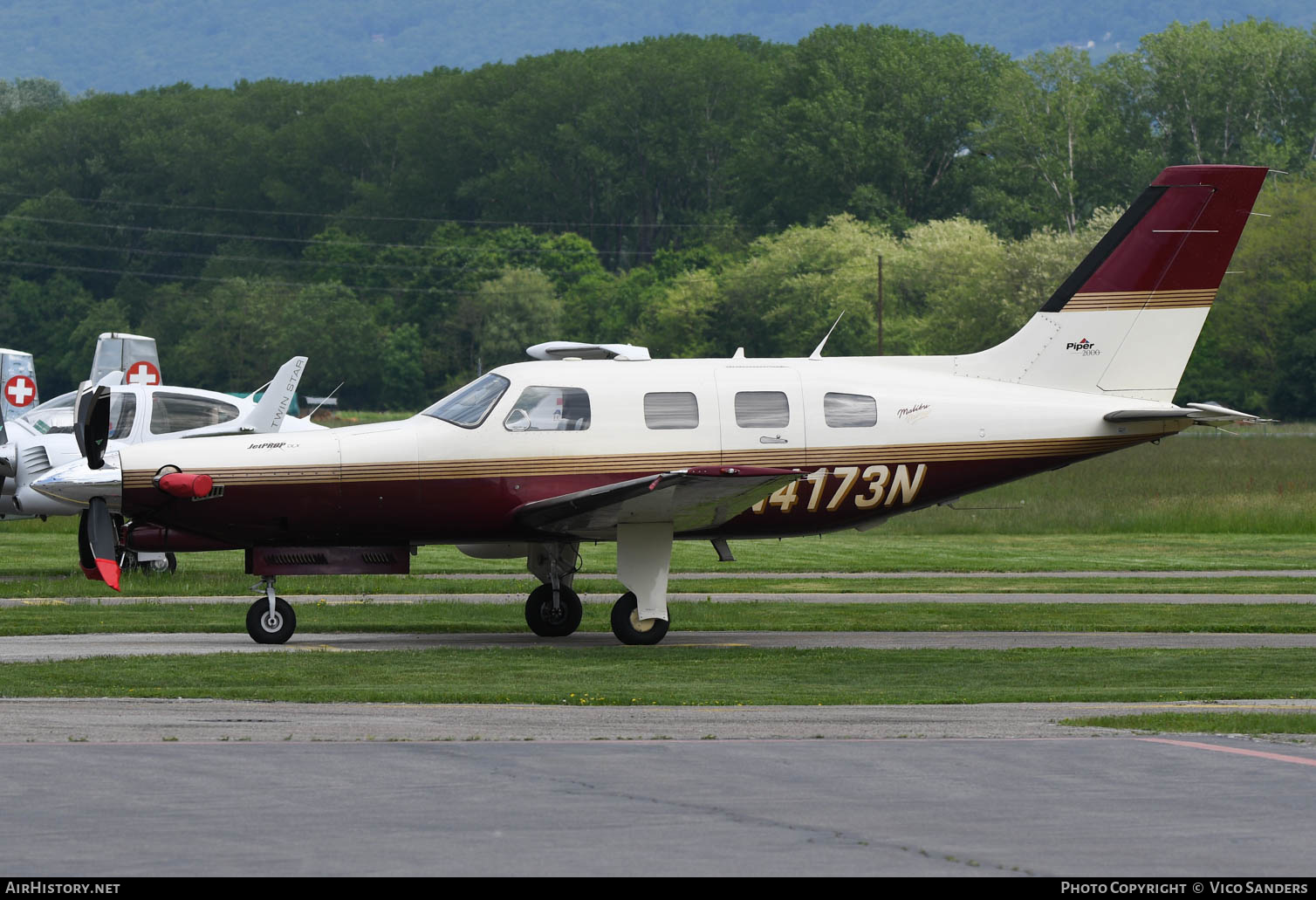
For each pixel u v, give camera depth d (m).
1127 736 32.88
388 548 54.69
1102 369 58.53
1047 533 106.19
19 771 28.66
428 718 35.44
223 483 52.44
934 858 22.69
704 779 28.17
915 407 56.56
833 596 69.75
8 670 43.31
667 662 47.34
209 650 49.34
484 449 53.59
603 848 23.20
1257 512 109.12
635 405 54.53
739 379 55.56
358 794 26.78
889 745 31.70
